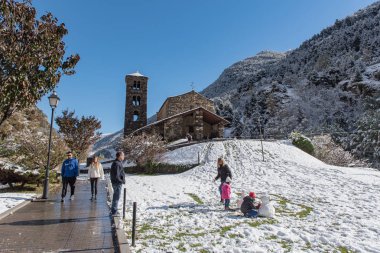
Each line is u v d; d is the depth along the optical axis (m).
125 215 9.86
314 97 94.44
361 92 87.94
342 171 21.94
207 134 47.09
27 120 27.66
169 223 8.92
